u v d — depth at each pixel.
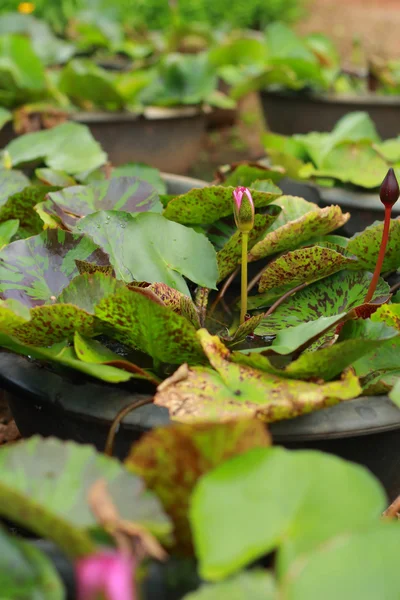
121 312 1.61
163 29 6.77
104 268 1.73
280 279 1.84
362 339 1.54
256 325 1.76
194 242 1.84
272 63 3.81
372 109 3.72
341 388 1.56
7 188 2.10
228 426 1.38
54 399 1.64
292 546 1.30
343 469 1.34
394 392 1.48
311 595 1.23
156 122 3.62
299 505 1.33
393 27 10.05
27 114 3.08
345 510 1.32
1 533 1.32
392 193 1.71
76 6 5.91
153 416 1.60
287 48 4.08
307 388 1.57
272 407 1.53
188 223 1.98
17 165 2.40
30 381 1.67
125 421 1.60
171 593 1.37
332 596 1.23
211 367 1.66
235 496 1.33
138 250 1.80
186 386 1.57
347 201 2.33
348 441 1.63
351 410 1.61
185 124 3.78
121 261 1.80
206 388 1.57
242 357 1.59
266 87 3.96
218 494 1.33
